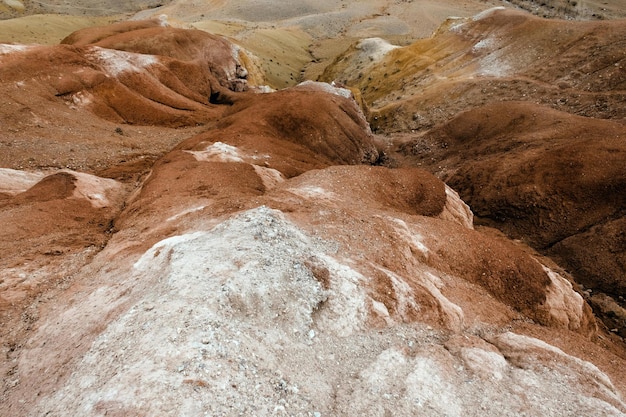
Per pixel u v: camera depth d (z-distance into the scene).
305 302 12.74
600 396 12.39
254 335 10.84
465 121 54.62
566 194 35.31
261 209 16.83
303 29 150.25
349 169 27.91
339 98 55.03
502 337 15.10
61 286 17.06
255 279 12.41
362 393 10.74
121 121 50.03
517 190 37.94
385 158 57.50
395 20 153.25
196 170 27.70
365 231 18.70
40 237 21.66
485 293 19.34
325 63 121.75
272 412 8.95
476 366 12.49
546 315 19.91
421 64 80.12
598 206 33.78
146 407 8.14
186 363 9.11
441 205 27.69
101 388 8.90
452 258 20.12
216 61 76.62
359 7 169.50
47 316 14.83
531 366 13.38
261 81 92.06
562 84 56.78
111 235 22.67
